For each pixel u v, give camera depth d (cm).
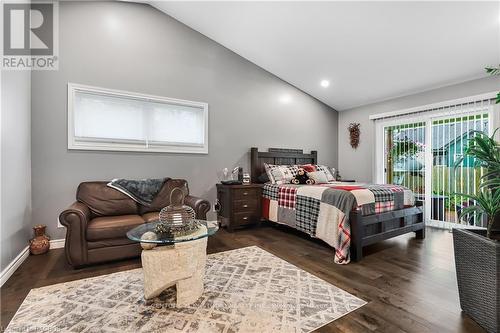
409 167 462
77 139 327
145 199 328
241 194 398
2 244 226
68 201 323
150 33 375
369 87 466
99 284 218
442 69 370
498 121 348
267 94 490
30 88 303
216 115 432
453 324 165
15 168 259
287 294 201
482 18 271
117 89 350
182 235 193
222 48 439
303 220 332
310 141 551
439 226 417
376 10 293
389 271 246
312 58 419
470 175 380
